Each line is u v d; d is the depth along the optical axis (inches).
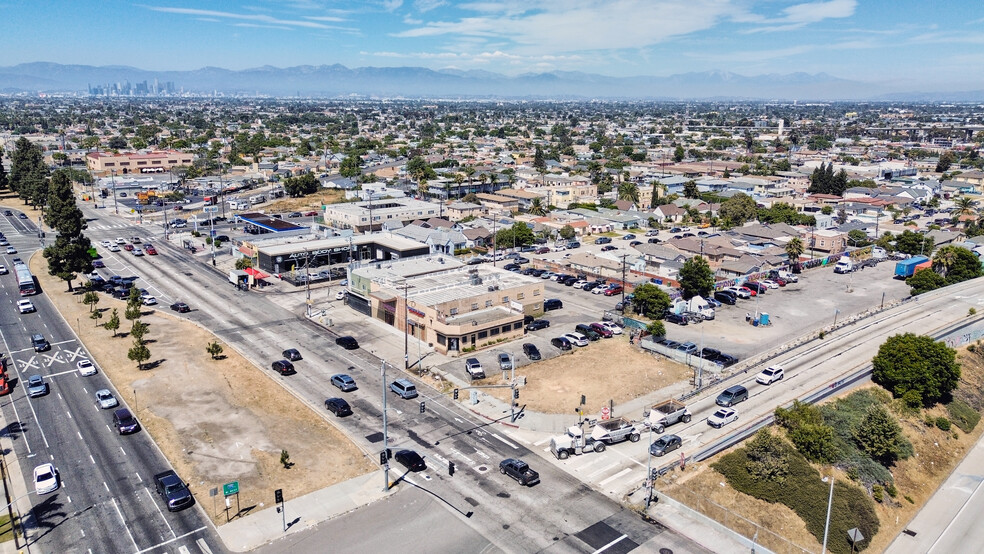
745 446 2507.4
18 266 4822.8
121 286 4589.1
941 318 4015.8
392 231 6181.1
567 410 2797.7
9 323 3804.1
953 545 2283.5
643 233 6732.3
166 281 4840.1
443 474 2293.3
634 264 5059.1
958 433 3046.3
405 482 2240.4
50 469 2204.7
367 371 3181.6
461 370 3198.8
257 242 5305.1
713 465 2393.0
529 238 6067.9
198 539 1926.7
